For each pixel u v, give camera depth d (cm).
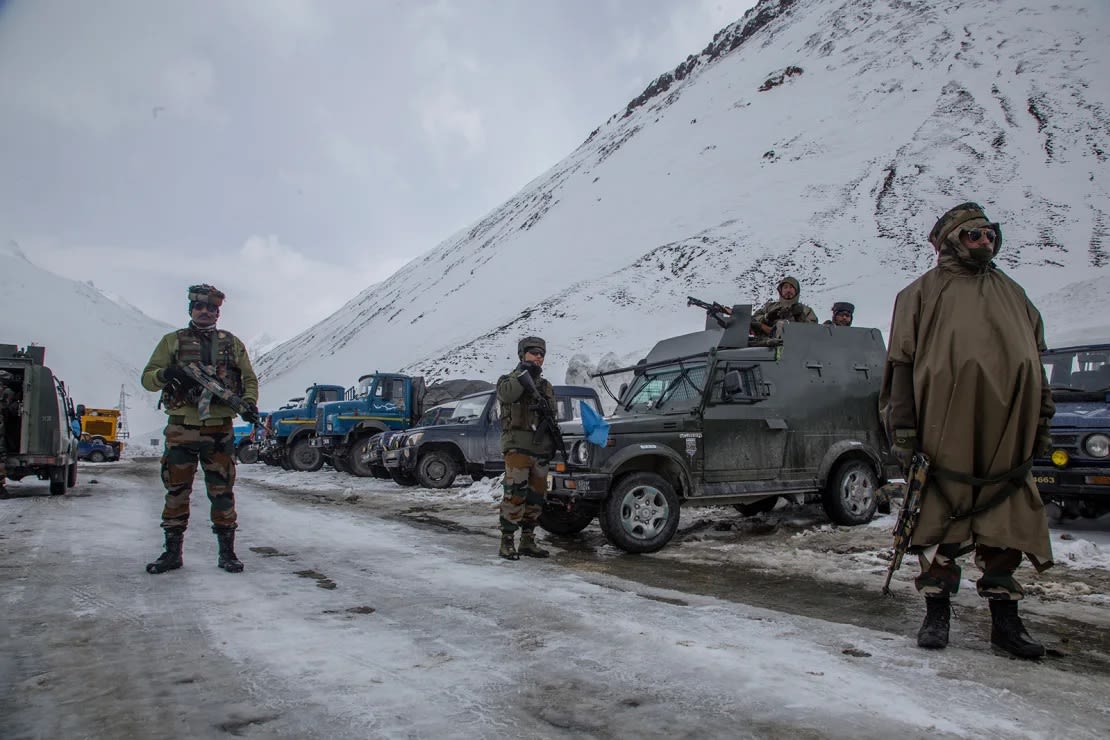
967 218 281
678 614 333
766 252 9419
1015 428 269
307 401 1798
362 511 837
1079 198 8362
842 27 18562
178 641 279
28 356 1070
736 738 192
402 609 338
